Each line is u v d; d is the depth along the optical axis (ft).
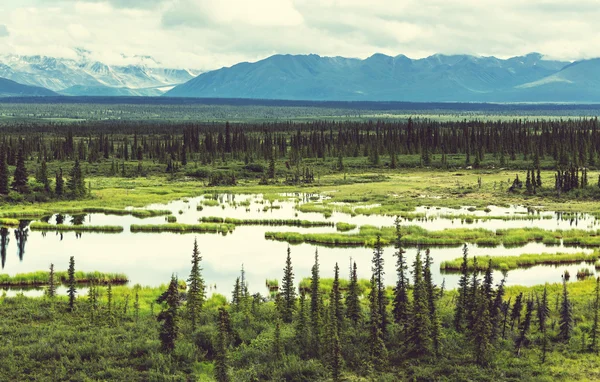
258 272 286.05
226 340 186.50
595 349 181.68
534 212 444.96
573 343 185.47
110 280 271.49
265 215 435.12
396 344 187.32
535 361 174.81
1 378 164.25
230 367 170.40
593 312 209.67
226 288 259.19
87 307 222.28
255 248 335.06
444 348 183.52
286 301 216.13
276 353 180.65
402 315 200.64
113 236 366.84
